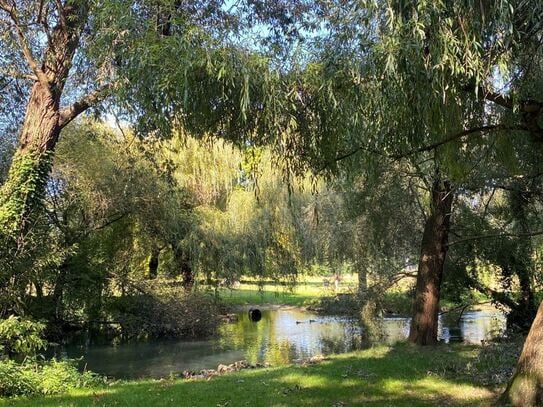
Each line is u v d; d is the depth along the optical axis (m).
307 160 5.54
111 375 13.14
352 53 4.29
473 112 5.82
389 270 15.98
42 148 11.62
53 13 11.27
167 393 8.23
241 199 22.70
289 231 22.75
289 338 19.12
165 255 23.23
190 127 4.73
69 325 18.94
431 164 9.27
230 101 4.41
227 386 8.62
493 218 13.88
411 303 16.47
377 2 4.12
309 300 32.75
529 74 5.46
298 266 23.47
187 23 4.46
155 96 4.35
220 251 21.92
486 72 4.52
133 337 19.58
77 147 17.41
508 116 6.36
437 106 4.86
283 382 8.79
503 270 14.70
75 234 17.56
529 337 6.41
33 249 11.36
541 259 14.00
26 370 9.23
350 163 5.82
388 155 5.68
